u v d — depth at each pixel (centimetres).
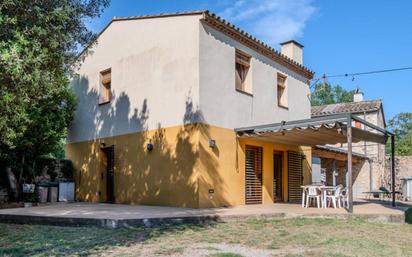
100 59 1576
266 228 862
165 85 1288
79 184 1614
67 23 835
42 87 679
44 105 1391
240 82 1423
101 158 1527
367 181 2616
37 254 595
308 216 1069
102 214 942
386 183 2873
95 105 1577
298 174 1692
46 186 1487
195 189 1155
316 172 1923
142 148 1338
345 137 1394
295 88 1745
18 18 660
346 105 2947
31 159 1498
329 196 1284
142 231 788
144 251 610
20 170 1460
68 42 834
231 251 618
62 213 979
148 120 1332
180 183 1198
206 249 625
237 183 1313
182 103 1229
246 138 1352
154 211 1040
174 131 1240
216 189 1213
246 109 1395
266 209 1163
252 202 1393
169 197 1224
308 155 1791
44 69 715
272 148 1534
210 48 1252
